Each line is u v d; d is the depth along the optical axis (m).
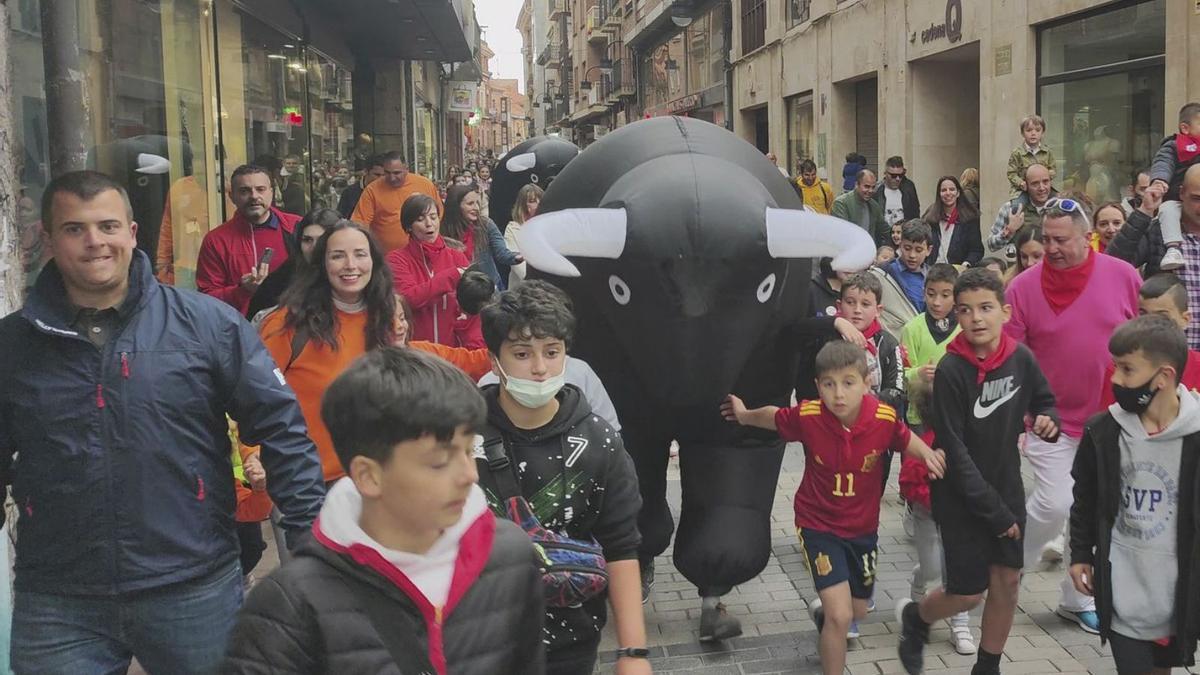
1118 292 4.45
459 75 37.56
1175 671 3.97
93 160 5.97
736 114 27.73
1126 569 3.27
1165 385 3.14
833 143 20.19
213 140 8.79
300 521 2.74
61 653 2.61
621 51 45.50
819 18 20.33
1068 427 4.49
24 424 2.54
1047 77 12.63
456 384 1.67
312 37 13.47
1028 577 5.02
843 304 4.80
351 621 1.68
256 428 2.76
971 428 3.77
